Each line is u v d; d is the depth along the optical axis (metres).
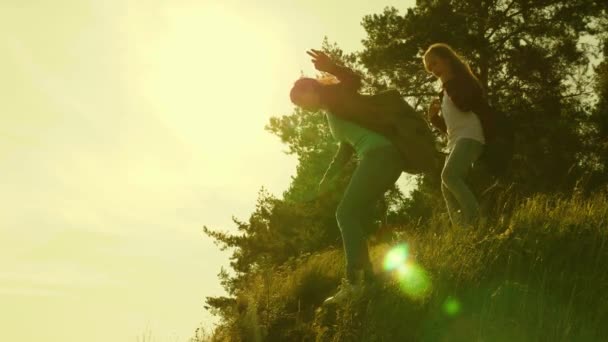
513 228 6.40
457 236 6.44
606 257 5.89
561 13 24.59
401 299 5.84
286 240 27.55
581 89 24.98
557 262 5.94
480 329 5.26
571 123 23.75
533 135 22.91
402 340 5.53
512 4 24.84
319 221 26.80
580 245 6.05
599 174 21.17
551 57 24.33
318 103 6.56
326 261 7.60
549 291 5.61
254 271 8.09
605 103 24.59
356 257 6.24
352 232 6.28
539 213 6.65
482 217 6.74
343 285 6.17
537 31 24.75
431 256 6.23
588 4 24.41
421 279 5.98
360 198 6.29
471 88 6.87
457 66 7.03
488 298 5.61
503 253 6.10
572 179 20.53
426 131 6.47
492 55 23.73
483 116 6.92
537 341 5.09
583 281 5.63
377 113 6.39
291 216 27.84
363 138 6.40
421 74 24.98
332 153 27.81
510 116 23.17
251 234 29.47
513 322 5.24
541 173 21.56
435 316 5.60
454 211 7.21
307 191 27.59
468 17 24.53
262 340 6.43
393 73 25.03
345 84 6.52
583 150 22.77
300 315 6.64
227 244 30.33
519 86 24.42
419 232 7.36
